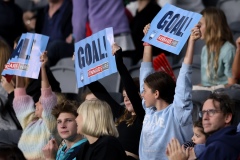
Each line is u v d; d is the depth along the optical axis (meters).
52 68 30.12
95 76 22.09
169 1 35.47
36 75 23.19
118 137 22.12
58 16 34.53
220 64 26.12
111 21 30.47
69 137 21.52
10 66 23.42
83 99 24.23
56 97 23.20
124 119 22.34
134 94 21.80
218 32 26.25
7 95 26.81
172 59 30.69
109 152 19.88
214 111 19.22
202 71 26.50
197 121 20.05
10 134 24.42
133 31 31.70
